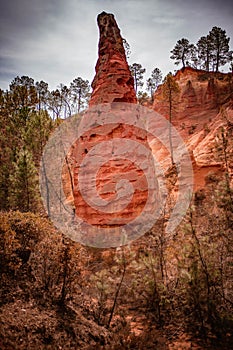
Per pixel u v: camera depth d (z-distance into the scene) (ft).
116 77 62.90
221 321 23.39
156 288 27.55
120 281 30.25
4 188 67.15
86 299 29.66
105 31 68.64
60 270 26.25
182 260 28.12
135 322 26.94
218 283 25.77
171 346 22.09
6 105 102.42
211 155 79.61
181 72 198.08
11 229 28.17
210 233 28.37
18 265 25.50
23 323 19.94
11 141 79.15
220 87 155.43
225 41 179.11
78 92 147.23
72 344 20.18
